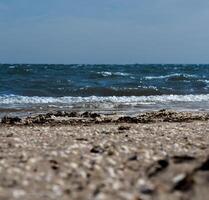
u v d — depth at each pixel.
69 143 14.38
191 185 8.38
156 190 8.31
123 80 68.88
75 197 8.01
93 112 30.20
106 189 8.41
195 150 12.81
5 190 8.34
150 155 11.49
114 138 15.72
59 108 33.84
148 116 26.55
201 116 26.78
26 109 32.91
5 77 67.06
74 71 91.38
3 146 13.56
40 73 79.25
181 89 56.56
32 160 10.68
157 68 128.88
